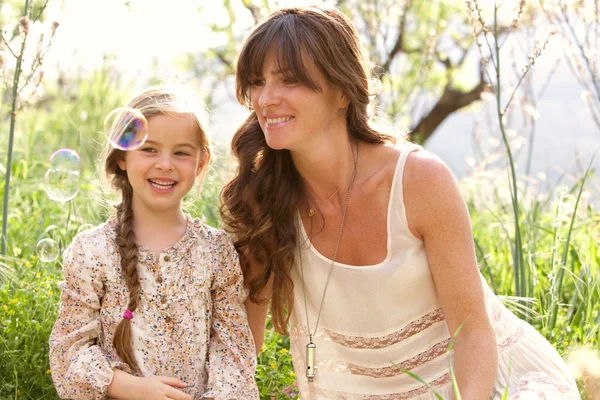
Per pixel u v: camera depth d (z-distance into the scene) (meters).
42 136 6.23
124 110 2.58
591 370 3.14
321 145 2.55
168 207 2.61
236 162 2.86
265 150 2.71
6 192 3.68
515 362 2.70
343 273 2.66
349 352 2.76
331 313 2.72
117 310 2.55
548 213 5.35
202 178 2.80
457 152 11.86
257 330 2.88
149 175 2.56
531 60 3.60
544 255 4.25
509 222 4.97
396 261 2.61
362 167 2.66
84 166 5.98
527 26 4.66
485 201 5.52
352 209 2.65
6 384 2.91
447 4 9.85
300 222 2.71
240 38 9.41
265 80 2.50
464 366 2.49
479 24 3.74
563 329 3.59
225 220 2.78
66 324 2.54
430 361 2.69
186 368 2.57
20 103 3.71
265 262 2.71
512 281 4.18
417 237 2.61
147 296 2.56
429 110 11.74
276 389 3.16
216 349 2.65
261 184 2.70
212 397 2.53
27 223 4.55
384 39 7.39
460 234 2.56
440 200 2.55
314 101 2.47
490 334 2.54
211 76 9.56
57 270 3.71
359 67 2.56
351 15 7.77
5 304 3.28
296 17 2.49
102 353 2.51
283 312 2.87
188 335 2.58
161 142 2.56
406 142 2.74
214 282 2.66
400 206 2.59
